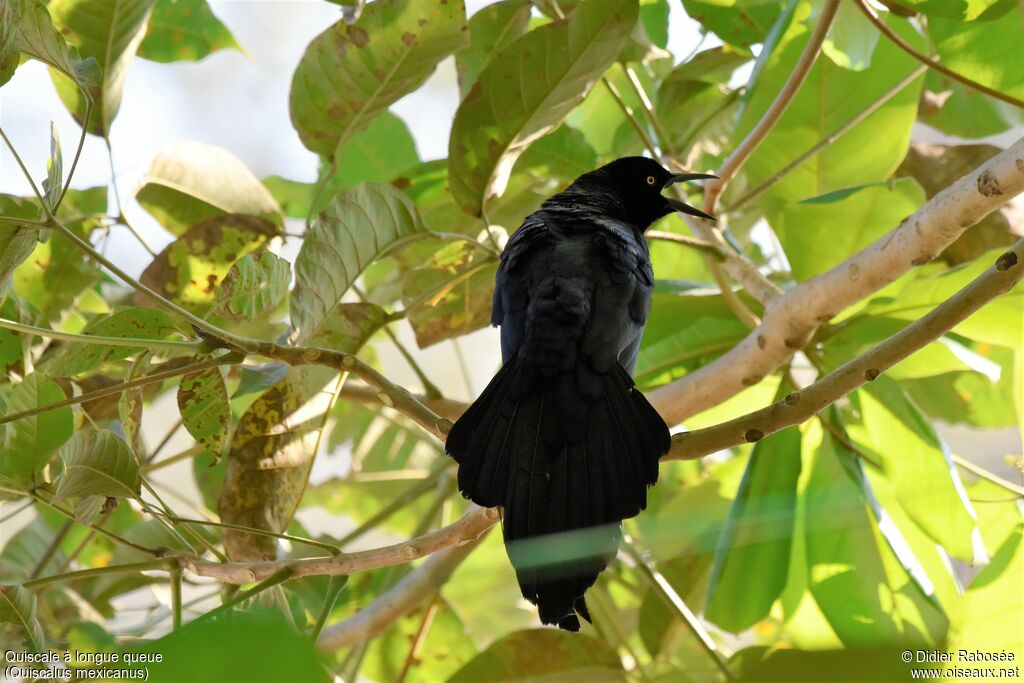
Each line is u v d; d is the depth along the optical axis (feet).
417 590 29.55
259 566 21.85
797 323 24.35
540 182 32.07
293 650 7.91
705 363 29.94
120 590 33.01
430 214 31.58
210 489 34.60
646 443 20.58
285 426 24.66
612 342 22.52
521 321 23.65
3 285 20.52
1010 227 28.40
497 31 28.84
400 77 26.94
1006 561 23.15
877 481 27.66
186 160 29.81
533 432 21.03
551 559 19.39
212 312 21.93
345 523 47.39
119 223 27.43
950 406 32.32
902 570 25.89
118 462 21.12
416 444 39.75
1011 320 24.70
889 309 25.88
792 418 19.13
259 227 27.91
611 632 33.81
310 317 23.24
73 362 21.97
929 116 32.65
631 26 23.61
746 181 34.81
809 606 28.17
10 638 20.54
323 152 28.22
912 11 23.07
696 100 32.73
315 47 26.50
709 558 31.60
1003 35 23.65
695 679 25.62
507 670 25.26
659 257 36.81
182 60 31.81
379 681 33.30
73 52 21.67
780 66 29.40
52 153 20.15
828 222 26.71
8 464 22.06
